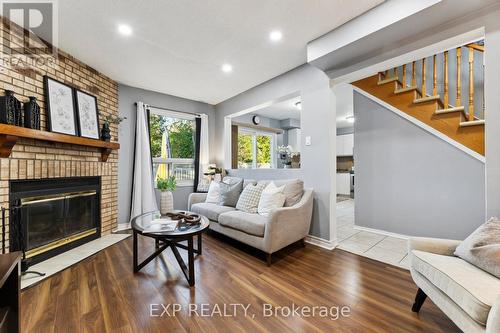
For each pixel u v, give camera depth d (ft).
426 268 4.43
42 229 7.90
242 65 9.84
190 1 6.05
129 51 8.62
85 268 7.14
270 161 20.93
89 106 9.62
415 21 5.93
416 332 4.42
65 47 8.31
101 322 4.66
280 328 4.54
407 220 10.11
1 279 2.93
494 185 5.26
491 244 4.15
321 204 9.18
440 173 9.18
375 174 11.14
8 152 6.49
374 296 5.65
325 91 9.01
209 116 15.58
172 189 12.74
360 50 7.31
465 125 8.20
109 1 6.02
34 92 7.55
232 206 10.87
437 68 9.88
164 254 8.37
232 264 7.49
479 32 5.72
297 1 6.08
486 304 3.16
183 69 10.17
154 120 13.55
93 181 9.85
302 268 7.18
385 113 10.74
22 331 4.39
